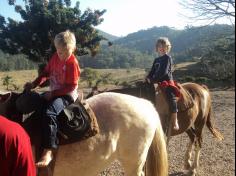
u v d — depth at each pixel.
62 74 1.73
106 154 1.83
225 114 6.25
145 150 1.96
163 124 2.72
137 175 1.96
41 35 12.96
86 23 13.60
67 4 14.23
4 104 1.67
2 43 13.32
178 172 3.08
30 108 1.67
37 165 1.58
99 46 14.23
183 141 4.12
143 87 2.74
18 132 1.03
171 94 2.73
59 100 1.70
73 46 1.73
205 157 3.52
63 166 1.73
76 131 1.71
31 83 1.81
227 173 3.08
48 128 1.63
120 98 1.96
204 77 12.85
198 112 3.18
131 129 1.90
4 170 1.01
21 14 13.36
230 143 4.06
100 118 1.83
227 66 12.32
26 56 14.04
